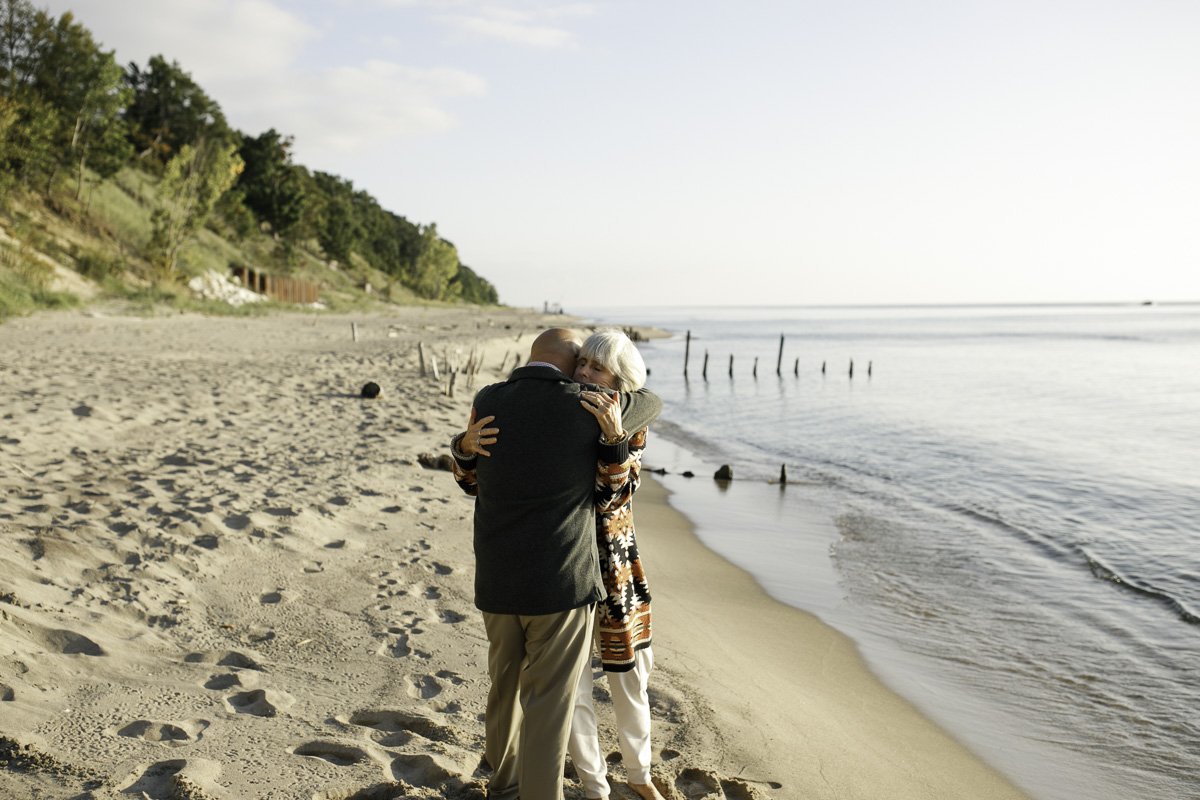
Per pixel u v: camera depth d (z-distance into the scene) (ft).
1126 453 57.00
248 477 27.17
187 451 30.71
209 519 21.30
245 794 9.45
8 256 97.25
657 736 12.94
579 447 8.76
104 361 58.08
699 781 11.35
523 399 8.87
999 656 19.97
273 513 23.03
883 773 13.14
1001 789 13.38
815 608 22.90
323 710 12.17
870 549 30.37
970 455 55.67
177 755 10.25
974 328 420.77
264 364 65.82
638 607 9.96
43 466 25.90
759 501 39.04
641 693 9.98
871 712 15.96
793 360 170.19
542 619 8.76
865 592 24.82
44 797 8.94
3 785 9.07
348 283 257.14
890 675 18.28
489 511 8.92
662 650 17.48
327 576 18.83
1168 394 101.65
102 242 125.70
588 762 9.62
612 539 9.43
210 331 96.89
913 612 23.09
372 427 40.81
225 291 145.28
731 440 62.28
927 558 29.25
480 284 521.65
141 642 13.99
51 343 67.92
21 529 18.22
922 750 14.46
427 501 27.14
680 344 237.66
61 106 125.90
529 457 8.70
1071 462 53.11
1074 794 13.57
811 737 13.94
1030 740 15.51
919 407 87.20
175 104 199.82
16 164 113.91
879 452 56.70
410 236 404.57
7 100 112.16
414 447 36.19
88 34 128.77
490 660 9.45
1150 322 541.75
